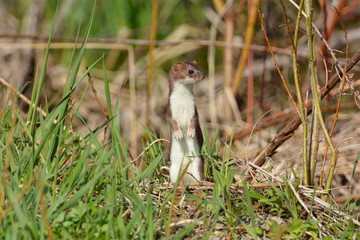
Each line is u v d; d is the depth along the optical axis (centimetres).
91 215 609
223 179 734
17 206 562
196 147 938
